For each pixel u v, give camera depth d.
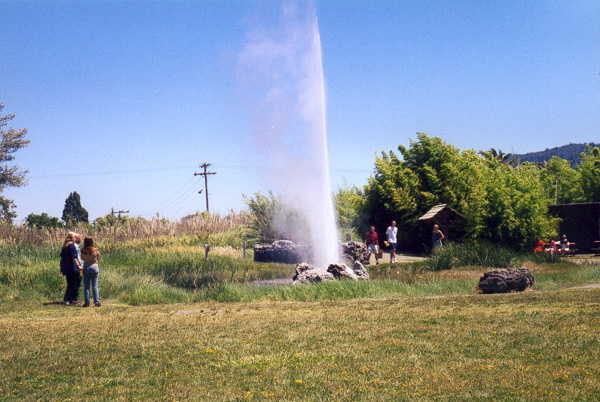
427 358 6.91
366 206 39.19
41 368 7.05
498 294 13.74
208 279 19.77
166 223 33.19
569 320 8.98
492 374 6.05
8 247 23.50
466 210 35.75
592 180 61.81
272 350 7.71
